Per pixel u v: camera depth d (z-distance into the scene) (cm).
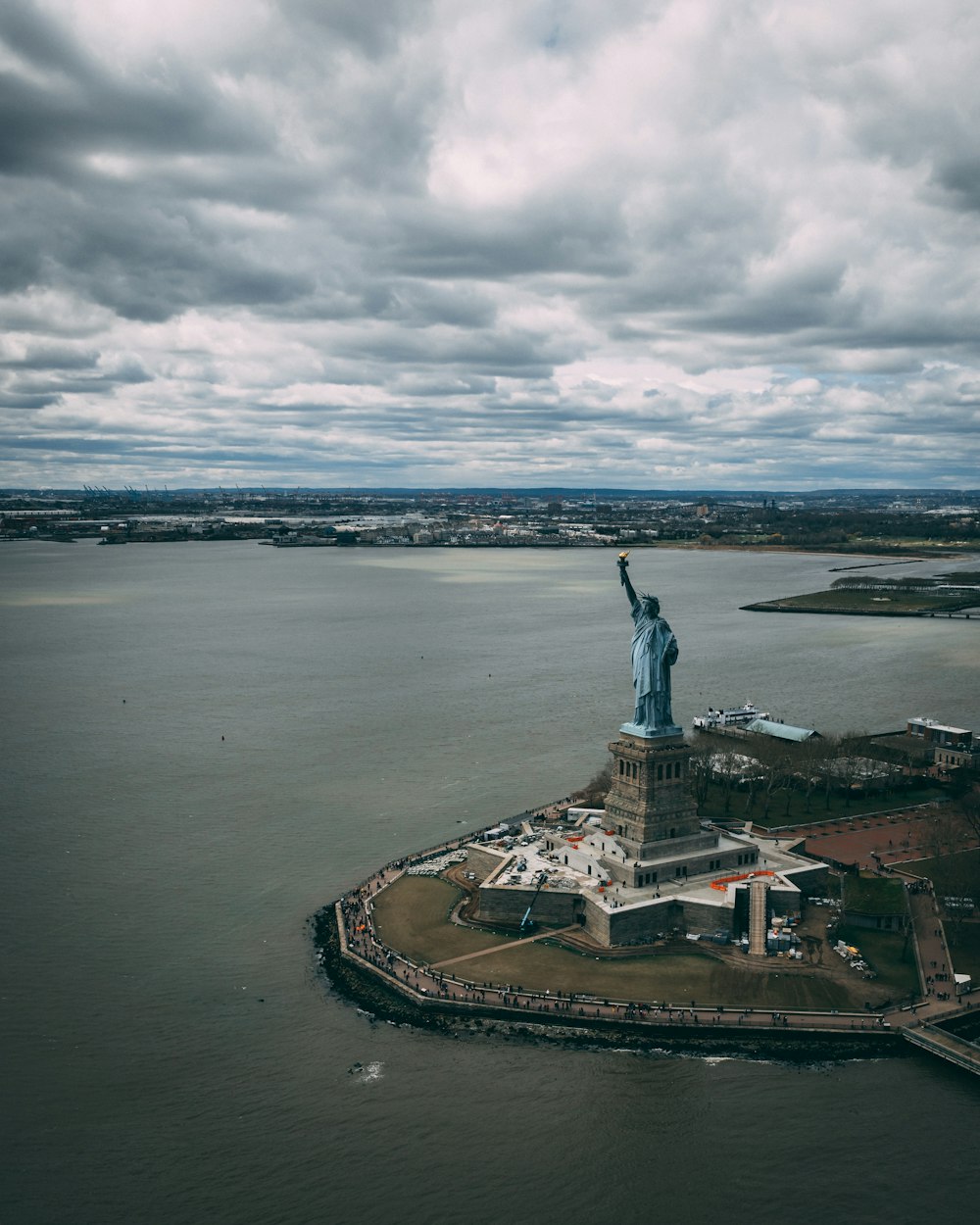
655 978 19038
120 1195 13638
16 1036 17025
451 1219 13288
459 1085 15975
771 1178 14075
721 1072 16350
